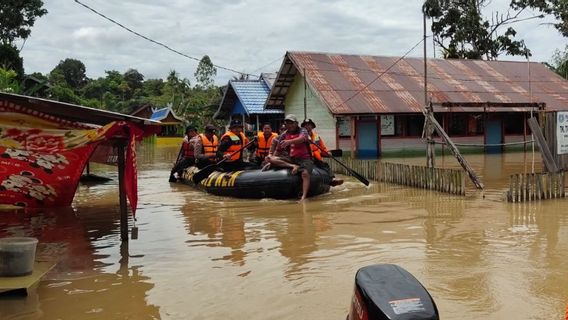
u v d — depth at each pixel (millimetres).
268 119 27453
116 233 7254
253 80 28328
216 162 11797
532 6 31531
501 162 17969
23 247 4980
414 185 11570
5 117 7125
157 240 6719
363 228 7188
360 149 20844
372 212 8461
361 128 20875
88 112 6562
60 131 7227
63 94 38812
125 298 4570
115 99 60781
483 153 22750
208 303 4402
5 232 7379
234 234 6984
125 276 5191
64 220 8289
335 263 5465
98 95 66562
